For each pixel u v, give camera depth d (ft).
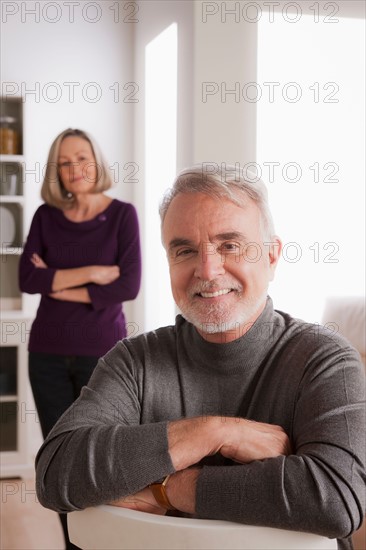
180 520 3.38
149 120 13.37
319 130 11.12
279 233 11.28
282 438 3.78
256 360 4.13
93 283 9.27
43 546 9.96
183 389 4.22
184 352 4.26
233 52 10.02
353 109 11.17
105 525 3.56
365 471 3.60
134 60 14.28
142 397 4.26
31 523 10.82
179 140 10.82
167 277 13.12
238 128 10.08
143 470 3.59
